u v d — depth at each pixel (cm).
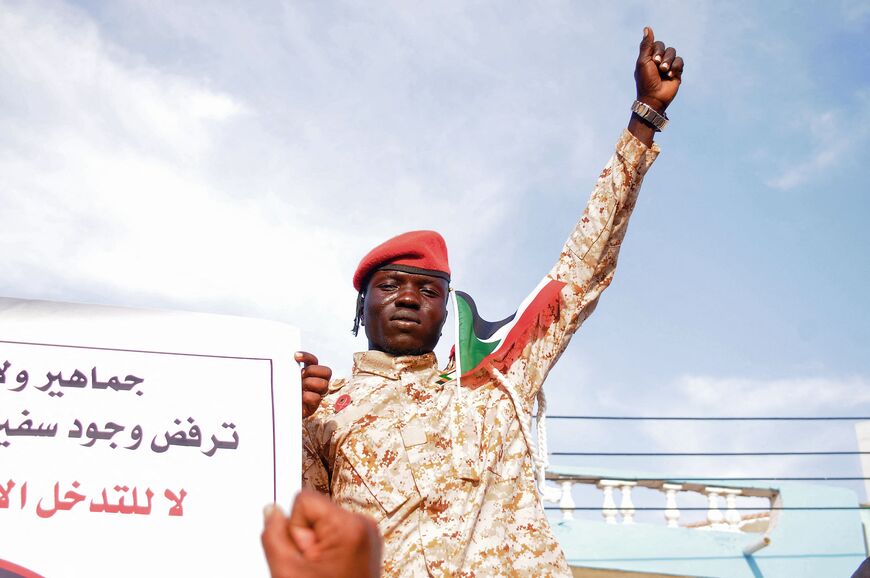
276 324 294
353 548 88
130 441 261
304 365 305
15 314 268
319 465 336
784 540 1059
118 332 276
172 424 267
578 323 364
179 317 284
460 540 303
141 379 271
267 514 92
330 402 342
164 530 251
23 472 247
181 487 258
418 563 298
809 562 1052
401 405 334
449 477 316
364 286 374
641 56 373
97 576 239
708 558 1041
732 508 1104
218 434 270
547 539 318
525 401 344
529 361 349
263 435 275
